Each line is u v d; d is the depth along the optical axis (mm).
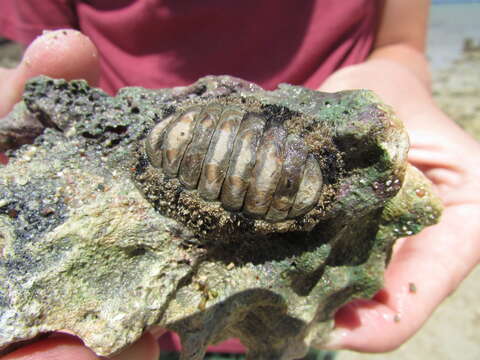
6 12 278
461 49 890
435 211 139
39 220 127
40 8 259
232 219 122
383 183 121
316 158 120
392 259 192
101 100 147
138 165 131
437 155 187
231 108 122
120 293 127
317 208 122
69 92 148
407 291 182
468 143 189
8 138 157
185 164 119
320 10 237
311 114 127
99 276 126
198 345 133
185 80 251
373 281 153
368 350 188
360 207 125
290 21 237
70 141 142
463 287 327
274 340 155
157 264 129
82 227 125
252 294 136
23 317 117
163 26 237
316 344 184
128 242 128
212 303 133
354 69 223
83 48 174
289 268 138
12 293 118
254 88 143
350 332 184
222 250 136
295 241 138
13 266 121
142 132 138
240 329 161
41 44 170
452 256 183
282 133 117
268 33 238
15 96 182
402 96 207
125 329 123
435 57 846
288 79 251
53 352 120
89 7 254
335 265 147
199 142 117
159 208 130
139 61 250
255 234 130
